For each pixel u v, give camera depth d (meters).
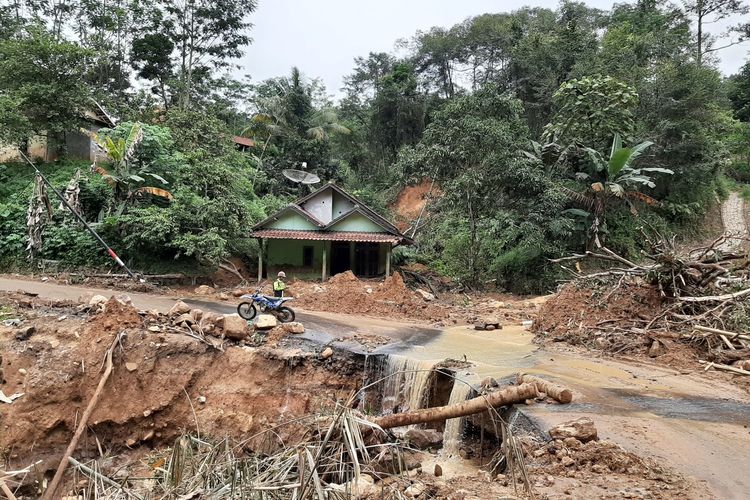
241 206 24.81
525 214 24.97
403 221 37.16
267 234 25.06
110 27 35.88
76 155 31.59
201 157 27.16
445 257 29.80
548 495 5.53
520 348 13.48
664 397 9.25
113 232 22.47
